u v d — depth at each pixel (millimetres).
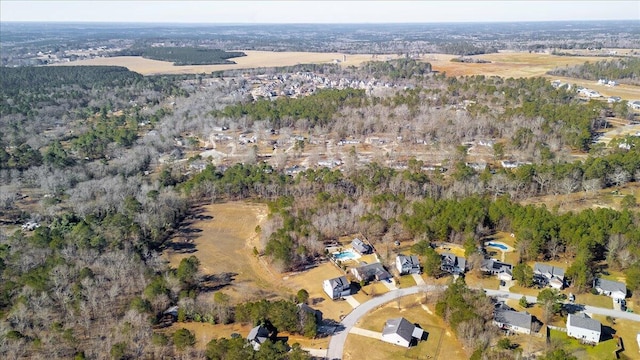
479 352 98625
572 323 110188
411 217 157250
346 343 109938
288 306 114438
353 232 161875
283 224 158500
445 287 126125
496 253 146875
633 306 122188
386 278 135500
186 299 120812
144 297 122312
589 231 141250
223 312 117500
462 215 154375
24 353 104750
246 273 141625
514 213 155250
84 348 106625
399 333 108875
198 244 159875
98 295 123312
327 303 125312
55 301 120875
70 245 141750
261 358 97125
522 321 111875
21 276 126562
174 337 106812
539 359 100875
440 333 113188
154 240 157125
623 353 105750
